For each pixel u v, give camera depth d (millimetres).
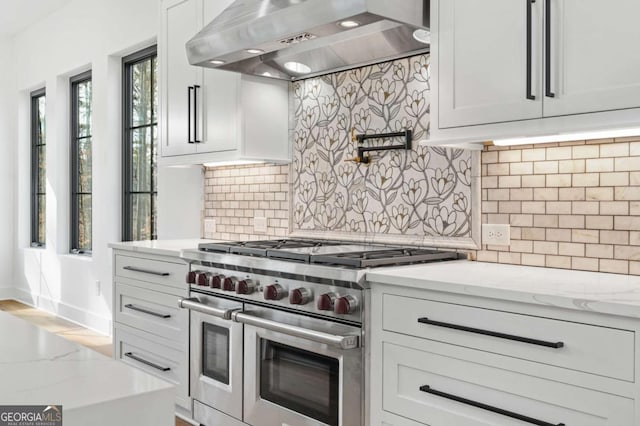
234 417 2654
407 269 2168
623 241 2100
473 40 2117
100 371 958
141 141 4801
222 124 3273
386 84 2896
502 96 2033
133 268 3395
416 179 2785
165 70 3678
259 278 2539
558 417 1620
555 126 1891
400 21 2271
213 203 4035
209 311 2688
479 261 2531
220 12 3223
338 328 2191
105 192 4988
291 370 2383
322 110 3221
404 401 1993
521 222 2400
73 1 5531
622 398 1494
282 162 3369
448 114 2201
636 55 1705
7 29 6566
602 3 1776
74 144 5930
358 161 3014
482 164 2533
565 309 1593
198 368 2885
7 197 6895
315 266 2230
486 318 1769
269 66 3154
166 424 878
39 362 1008
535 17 1937
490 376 1765
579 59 1829
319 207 3254
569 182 2252
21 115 6777
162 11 3703
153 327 3248
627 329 1480
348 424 2146
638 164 2059
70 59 5609
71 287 5688
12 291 6941
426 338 1924
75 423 797
